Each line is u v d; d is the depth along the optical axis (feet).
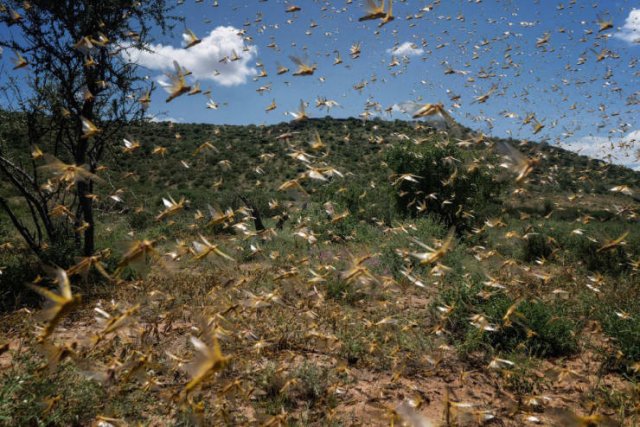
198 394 12.40
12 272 24.84
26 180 29.78
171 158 117.50
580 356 18.93
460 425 12.48
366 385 15.60
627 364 16.78
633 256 33.32
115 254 27.48
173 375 14.05
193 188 104.63
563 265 34.81
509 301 19.90
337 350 18.02
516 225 48.93
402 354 17.88
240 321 17.88
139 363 11.27
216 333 12.13
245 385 13.96
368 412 13.34
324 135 139.33
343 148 125.39
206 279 25.59
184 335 17.17
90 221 30.04
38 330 14.28
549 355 19.01
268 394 14.19
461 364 17.78
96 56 29.55
